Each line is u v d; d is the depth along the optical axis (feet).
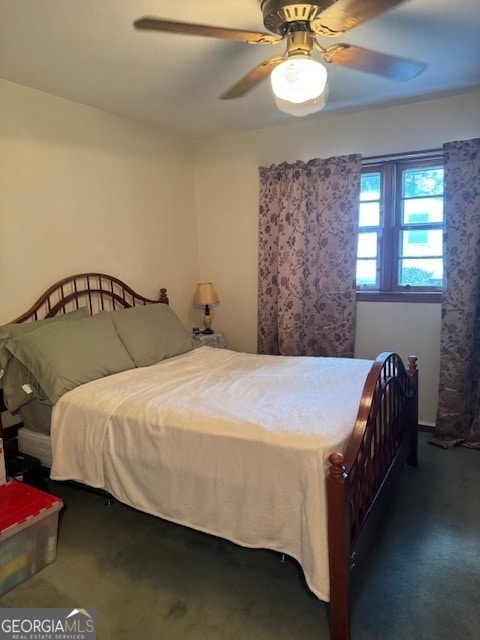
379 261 11.28
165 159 12.25
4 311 8.54
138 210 11.45
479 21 6.57
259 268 12.37
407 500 8.01
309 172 11.32
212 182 13.21
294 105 5.69
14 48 7.09
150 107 10.14
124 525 7.54
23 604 5.82
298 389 7.48
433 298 10.62
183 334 10.73
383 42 7.23
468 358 9.92
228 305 13.55
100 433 6.97
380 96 9.78
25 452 8.24
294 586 6.05
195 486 6.08
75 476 7.29
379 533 7.06
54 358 7.76
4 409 8.28
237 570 6.39
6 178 8.43
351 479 5.19
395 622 5.37
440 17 6.45
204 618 5.53
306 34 5.29
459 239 9.78
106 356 8.59
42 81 8.46
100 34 6.68
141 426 6.57
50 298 9.35
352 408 6.40
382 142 10.72
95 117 10.12
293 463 5.28
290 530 5.36
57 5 5.87
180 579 6.23
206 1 5.90
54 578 6.29
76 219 9.83
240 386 7.76
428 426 11.05
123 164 10.93
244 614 5.58
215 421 6.12
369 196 11.23
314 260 11.49
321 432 5.55
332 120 11.21
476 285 9.77
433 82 9.01
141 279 11.66
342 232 11.09
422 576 6.12
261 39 5.49
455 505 7.83
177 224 12.84
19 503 6.53
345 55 5.79
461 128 9.88
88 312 9.73
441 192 10.44
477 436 10.11
